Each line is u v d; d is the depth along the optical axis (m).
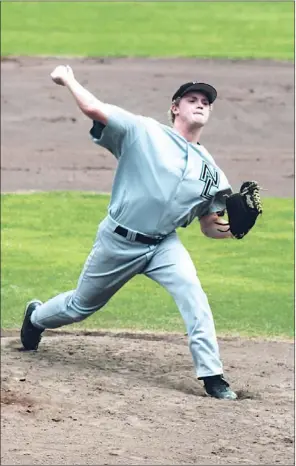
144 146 24.08
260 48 82.25
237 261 39.88
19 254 40.28
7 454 19.81
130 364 26.78
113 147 24.42
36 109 67.69
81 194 51.09
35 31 89.69
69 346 28.56
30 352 27.72
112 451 20.16
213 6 103.25
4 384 24.22
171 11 100.31
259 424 22.09
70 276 37.12
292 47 82.50
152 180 24.17
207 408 23.05
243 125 64.44
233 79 71.88
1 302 33.81
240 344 29.52
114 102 66.50
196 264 39.34
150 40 86.12
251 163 57.53
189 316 24.34
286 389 24.84
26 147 60.97
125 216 24.56
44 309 26.84
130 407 22.97
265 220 46.03
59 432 21.27
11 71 74.50
